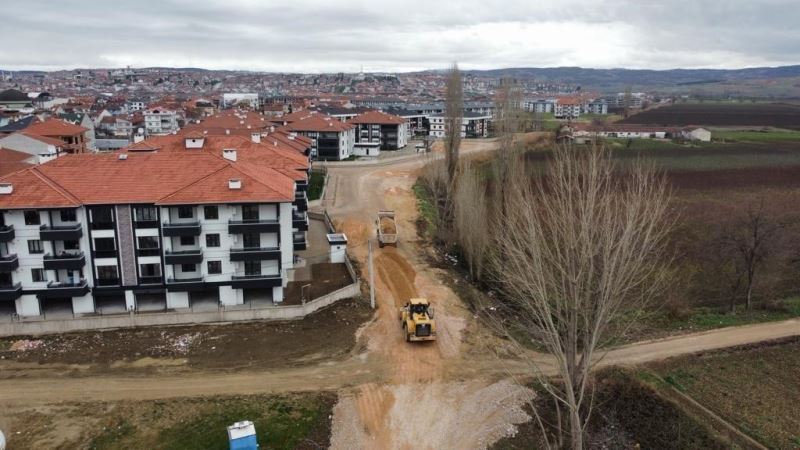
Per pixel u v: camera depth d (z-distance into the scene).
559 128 168.25
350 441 40.41
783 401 44.38
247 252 57.12
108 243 55.50
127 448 38.62
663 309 58.72
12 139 110.38
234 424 37.72
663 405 43.91
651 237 48.84
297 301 60.00
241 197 55.94
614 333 51.78
